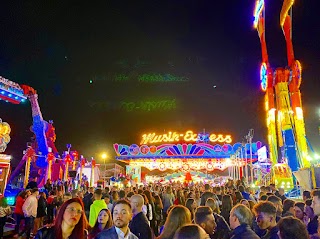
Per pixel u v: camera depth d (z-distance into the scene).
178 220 4.15
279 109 27.38
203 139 45.94
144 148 44.97
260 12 31.91
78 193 11.60
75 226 3.63
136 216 5.20
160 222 10.91
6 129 17.67
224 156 43.84
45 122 28.44
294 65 27.53
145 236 5.00
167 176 45.44
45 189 17.56
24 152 23.55
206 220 4.47
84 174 31.39
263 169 31.77
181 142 46.09
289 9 28.83
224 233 5.07
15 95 19.31
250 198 10.51
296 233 3.04
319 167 16.30
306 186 16.75
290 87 27.64
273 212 4.16
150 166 45.44
